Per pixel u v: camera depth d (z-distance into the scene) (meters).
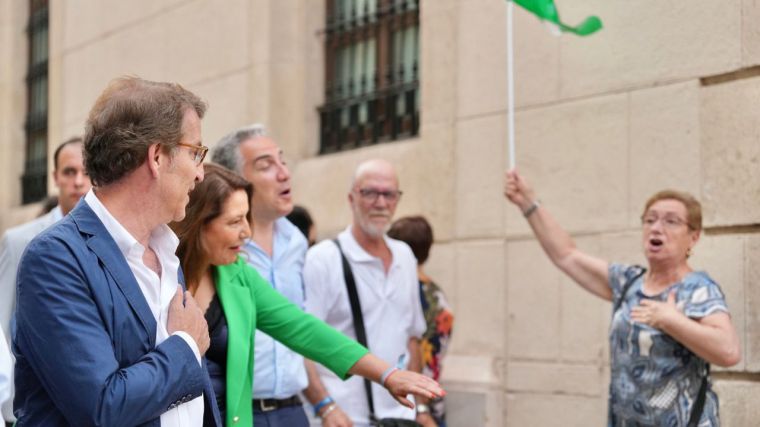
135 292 2.80
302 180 8.27
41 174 11.98
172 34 9.64
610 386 4.57
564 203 6.18
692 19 5.57
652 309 4.24
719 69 5.43
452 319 5.91
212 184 3.61
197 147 2.89
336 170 7.95
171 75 9.65
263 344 4.35
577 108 6.13
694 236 4.52
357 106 8.12
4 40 12.47
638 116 5.80
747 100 5.30
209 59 9.14
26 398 2.79
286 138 8.46
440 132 7.02
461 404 6.66
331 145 8.38
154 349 2.81
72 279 2.69
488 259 6.64
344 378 3.72
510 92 5.32
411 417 5.19
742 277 5.26
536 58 6.38
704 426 4.27
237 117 8.79
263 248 4.73
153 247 2.97
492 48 6.68
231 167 4.72
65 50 11.31
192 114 2.89
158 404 2.72
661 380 4.31
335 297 5.06
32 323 2.67
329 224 7.96
